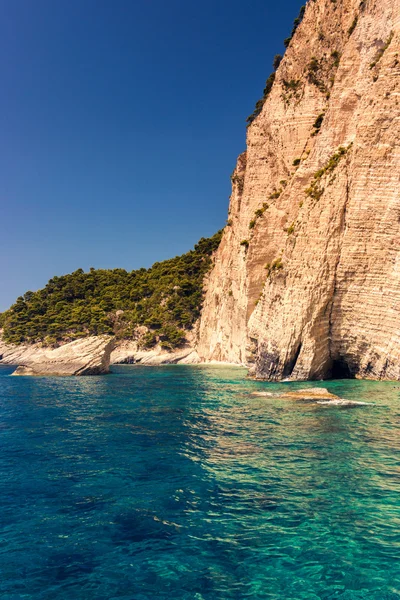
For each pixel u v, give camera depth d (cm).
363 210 3328
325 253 3422
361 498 1141
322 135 4222
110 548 946
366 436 1722
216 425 2056
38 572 865
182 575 841
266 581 816
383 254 3241
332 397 2523
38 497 1222
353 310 3359
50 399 3203
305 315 3434
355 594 773
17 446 1791
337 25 4866
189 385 3931
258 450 1598
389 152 3256
